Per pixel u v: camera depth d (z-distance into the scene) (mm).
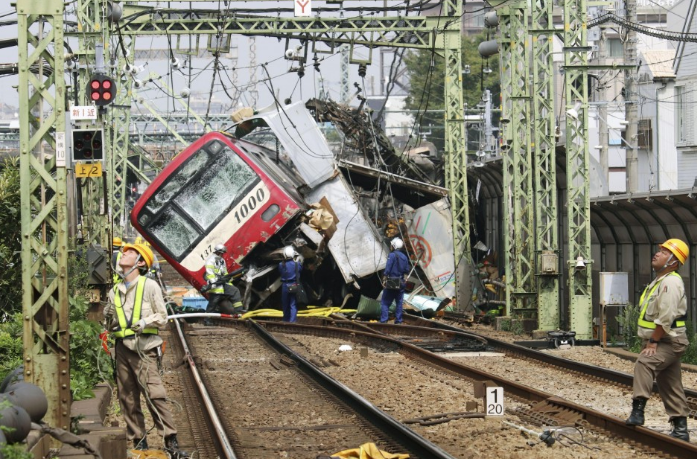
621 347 43438
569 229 46250
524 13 53000
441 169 85188
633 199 41594
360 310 57938
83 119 41469
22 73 21641
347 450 20797
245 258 59688
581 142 46219
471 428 24469
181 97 75188
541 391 28234
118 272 22203
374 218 67875
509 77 54750
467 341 45438
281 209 58625
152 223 59719
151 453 21703
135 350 21797
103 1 53500
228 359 40406
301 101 63750
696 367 35344
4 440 15266
